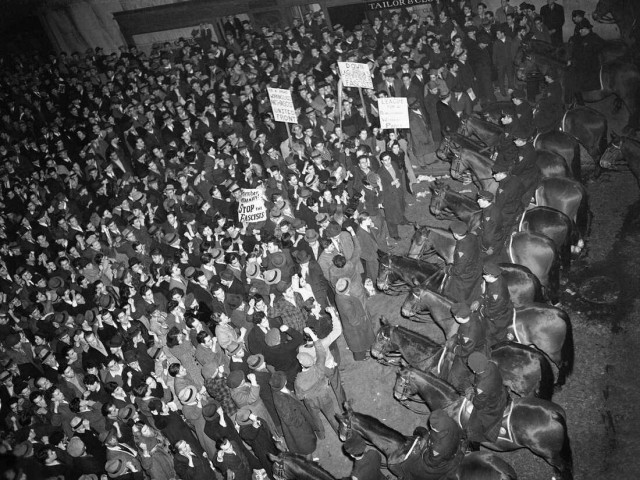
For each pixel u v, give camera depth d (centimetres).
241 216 1355
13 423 1125
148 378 1068
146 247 1489
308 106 1811
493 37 1886
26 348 1291
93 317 1240
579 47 1667
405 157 1611
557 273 1139
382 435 933
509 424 886
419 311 1148
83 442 1034
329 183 1356
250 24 2444
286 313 1085
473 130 1560
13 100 2417
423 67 1762
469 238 1100
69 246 1559
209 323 1157
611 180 1448
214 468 1066
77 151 2077
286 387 1034
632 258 1251
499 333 1038
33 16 2719
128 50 2700
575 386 1067
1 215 1833
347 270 1144
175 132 1908
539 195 1256
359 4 2198
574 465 958
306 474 892
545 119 1435
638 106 1542
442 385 970
